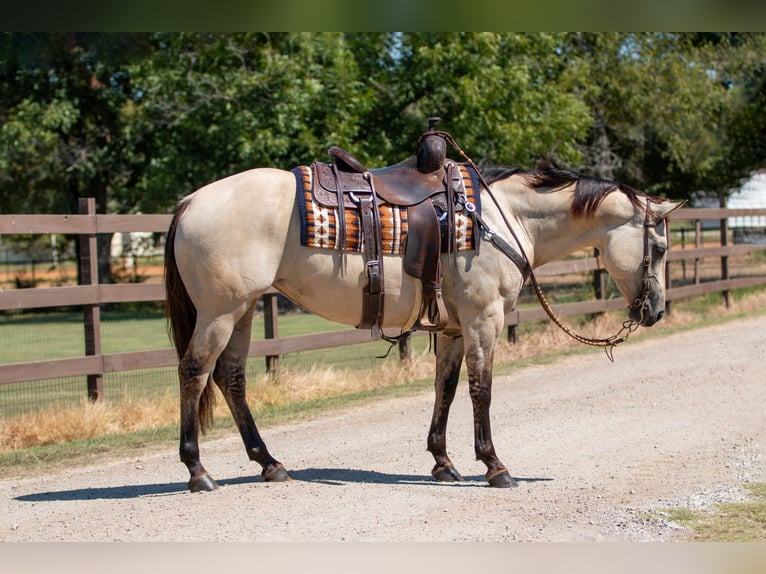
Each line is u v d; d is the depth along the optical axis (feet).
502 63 66.90
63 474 22.27
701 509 17.99
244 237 18.69
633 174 90.53
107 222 29.43
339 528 16.87
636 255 21.03
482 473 21.72
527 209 21.16
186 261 18.84
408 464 22.75
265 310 33.45
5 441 25.90
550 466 22.03
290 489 19.95
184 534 16.57
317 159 66.39
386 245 19.26
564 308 46.98
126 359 29.37
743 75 90.38
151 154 86.79
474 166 20.74
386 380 36.22
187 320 19.70
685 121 83.82
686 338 46.65
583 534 16.47
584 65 74.64
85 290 28.50
